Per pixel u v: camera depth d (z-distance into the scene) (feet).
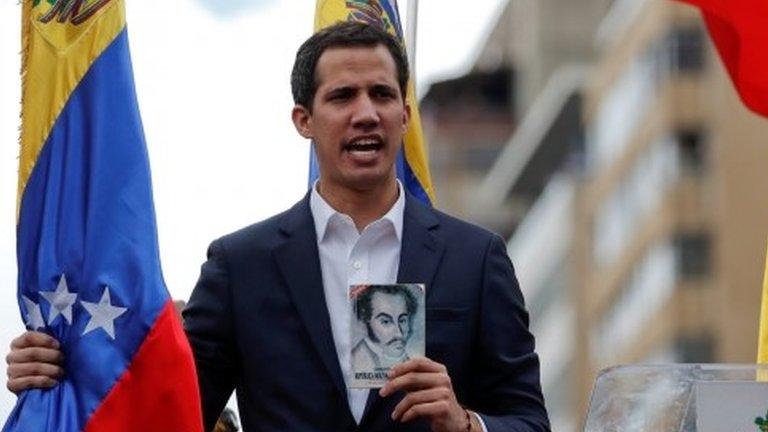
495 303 29.96
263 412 29.91
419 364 28.68
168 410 30.19
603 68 212.02
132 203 30.86
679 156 189.16
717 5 36.45
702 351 187.21
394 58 30.01
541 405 30.01
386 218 30.07
